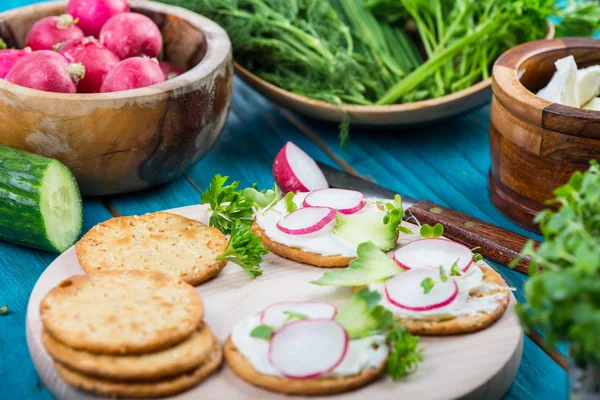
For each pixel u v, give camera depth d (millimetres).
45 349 970
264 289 1134
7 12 1635
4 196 1262
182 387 909
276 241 1218
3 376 1047
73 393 930
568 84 1424
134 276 1050
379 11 1946
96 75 1494
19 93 1321
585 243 769
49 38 1583
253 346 955
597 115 1232
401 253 1138
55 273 1152
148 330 930
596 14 1904
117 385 898
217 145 1761
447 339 1012
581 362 821
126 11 1658
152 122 1381
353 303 1002
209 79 1436
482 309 1041
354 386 915
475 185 1621
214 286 1140
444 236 1358
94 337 911
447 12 1957
